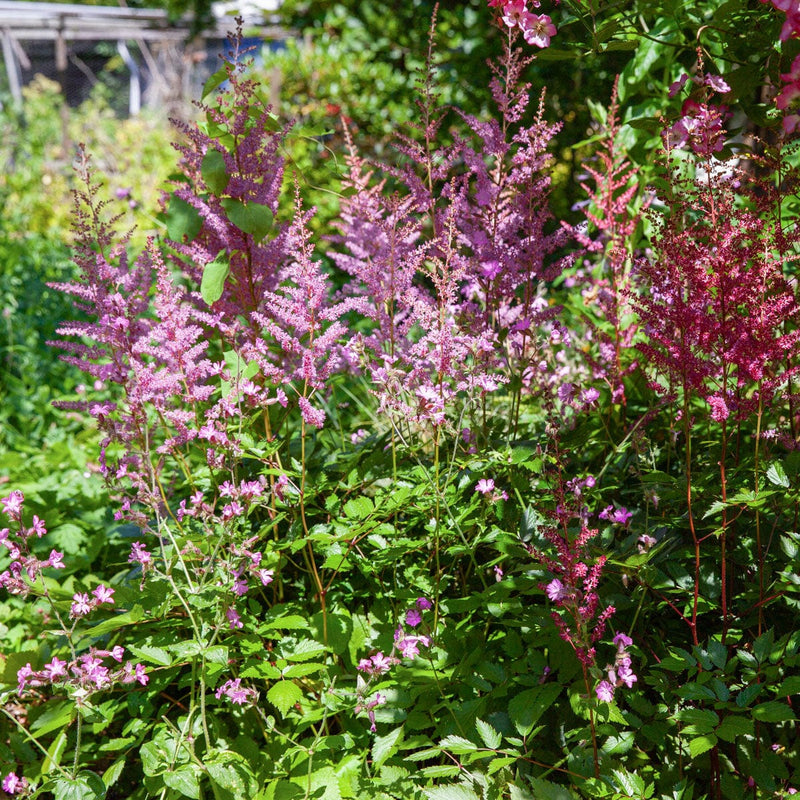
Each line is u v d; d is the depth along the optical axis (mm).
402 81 7703
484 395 2578
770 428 2309
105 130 13578
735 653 2098
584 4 2406
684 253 1988
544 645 2080
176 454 2375
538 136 2568
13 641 2830
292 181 2752
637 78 3236
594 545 2084
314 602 2395
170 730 2033
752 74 2436
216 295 2393
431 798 1709
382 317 2459
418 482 2387
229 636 2160
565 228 2670
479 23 7039
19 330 5273
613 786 1716
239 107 2465
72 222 2461
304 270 2182
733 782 1797
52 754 2088
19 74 16891
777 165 2152
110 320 2307
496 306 2684
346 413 3498
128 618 2031
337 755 2057
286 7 8617
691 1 2658
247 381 2225
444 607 2096
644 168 3273
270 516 2406
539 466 2232
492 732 1791
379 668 1899
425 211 2701
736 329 1937
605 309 2707
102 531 3053
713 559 2180
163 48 14453
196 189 2701
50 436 4625
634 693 1925
